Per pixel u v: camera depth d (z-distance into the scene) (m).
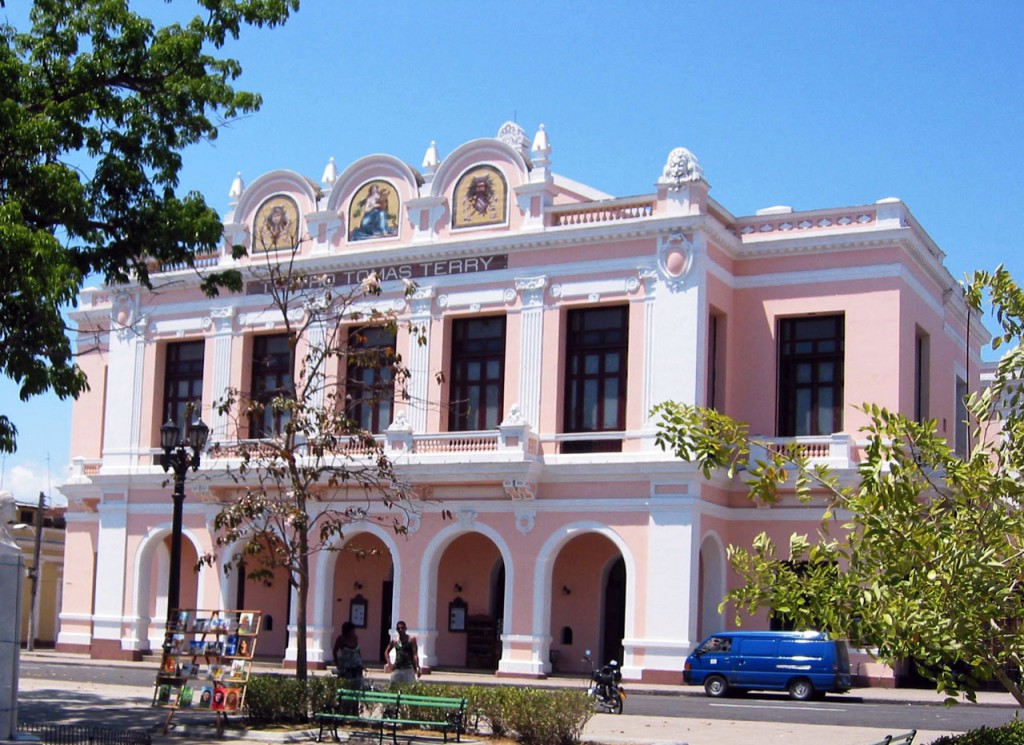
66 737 18.84
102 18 25.16
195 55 25.67
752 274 38.44
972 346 47.44
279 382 40.16
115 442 45.50
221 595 42.47
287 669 40.19
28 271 21.17
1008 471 14.38
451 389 40.25
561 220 38.94
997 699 32.19
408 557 38.97
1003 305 15.31
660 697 32.69
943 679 13.81
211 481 41.78
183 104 25.25
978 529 13.81
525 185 39.28
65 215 23.39
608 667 28.00
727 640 32.94
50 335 22.42
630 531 36.25
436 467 37.97
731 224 39.19
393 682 23.94
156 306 45.47
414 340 40.47
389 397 27.16
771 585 14.53
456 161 40.72
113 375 46.03
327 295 28.67
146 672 38.72
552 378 38.25
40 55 24.81
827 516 14.68
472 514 38.28
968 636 13.27
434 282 40.34
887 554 13.83
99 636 44.59
